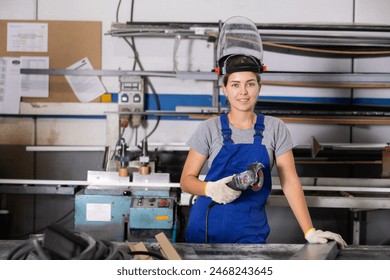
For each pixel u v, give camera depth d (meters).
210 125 1.84
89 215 2.54
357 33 3.03
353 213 3.10
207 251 1.40
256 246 1.46
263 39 2.88
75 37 3.08
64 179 3.14
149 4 3.09
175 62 3.00
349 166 3.13
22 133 3.11
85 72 2.83
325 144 2.97
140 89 2.97
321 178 2.75
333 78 2.81
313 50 2.95
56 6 3.08
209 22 3.04
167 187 2.63
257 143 1.79
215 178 1.83
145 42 3.10
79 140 3.13
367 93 3.14
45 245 0.95
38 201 3.15
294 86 3.10
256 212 1.82
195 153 1.83
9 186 2.74
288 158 1.82
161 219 2.46
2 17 3.08
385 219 3.17
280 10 3.11
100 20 3.09
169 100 3.13
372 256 1.39
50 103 3.01
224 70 1.76
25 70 2.82
